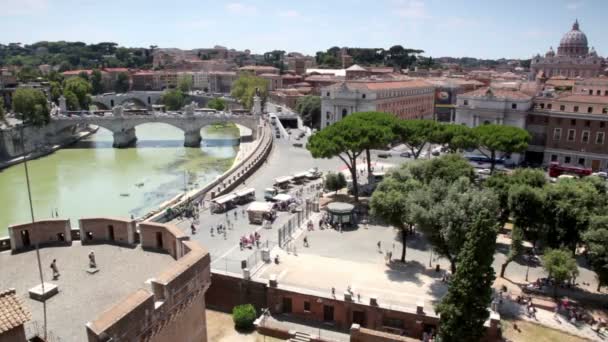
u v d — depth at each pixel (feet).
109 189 350.02
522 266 186.91
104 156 480.23
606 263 152.66
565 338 136.87
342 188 287.28
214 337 145.89
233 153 496.64
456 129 302.25
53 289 97.25
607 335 138.62
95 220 124.57
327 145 251.80
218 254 192.03
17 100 479.00
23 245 121.39
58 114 540.52
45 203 317.01
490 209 156.46
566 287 168.45
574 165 357.41
